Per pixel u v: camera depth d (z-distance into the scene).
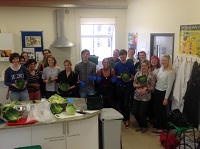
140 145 3.79
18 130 2.65
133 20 6.48
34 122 2.58
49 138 2.79
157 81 4.16
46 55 5.32
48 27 6.73
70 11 6.80
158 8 4.97
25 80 3.92
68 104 3.04
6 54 6.19
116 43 7.24
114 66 4.68
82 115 2.80
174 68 4.20
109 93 4.41
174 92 4.01
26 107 2.91
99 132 3.28
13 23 6.48
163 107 4.16
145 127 4.38
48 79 4.33
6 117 2.58
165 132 4.15
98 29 7.20
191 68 3.75
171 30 4.50
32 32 6.61
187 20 3.97
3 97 5.37
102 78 4.41
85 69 4.27
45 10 6.63
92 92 4.31
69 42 6.62
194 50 3.74
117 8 7.00
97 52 7.34
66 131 2.84
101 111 3.11
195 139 3.37
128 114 4.57
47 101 2.98
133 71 4.55
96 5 6.78
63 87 3.82
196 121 3.61
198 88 3.54
